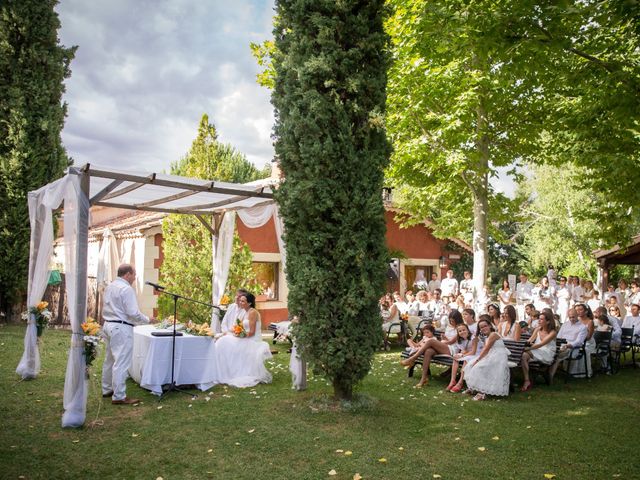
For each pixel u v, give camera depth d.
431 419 5.93
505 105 14.12
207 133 12.53
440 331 10.38
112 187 6.63
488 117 14.44
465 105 12.53
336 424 5.59
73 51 14.88
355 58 6.16
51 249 7.38
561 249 25.92
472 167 14.00
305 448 4.84
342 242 5.95
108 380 6.76
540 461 4.59
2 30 13.40
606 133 9.10
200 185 7.00
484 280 14.60
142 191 7.70
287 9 6.48
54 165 14.27
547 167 26.55
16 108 13.52
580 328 8.86
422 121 14.66
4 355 9.11
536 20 6.79
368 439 5.11
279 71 6.49
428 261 21.69
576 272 27.69
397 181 15.90
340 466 4.40
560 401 6.98
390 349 12.01
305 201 5.99
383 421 5.75
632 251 15.34
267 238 15.79
